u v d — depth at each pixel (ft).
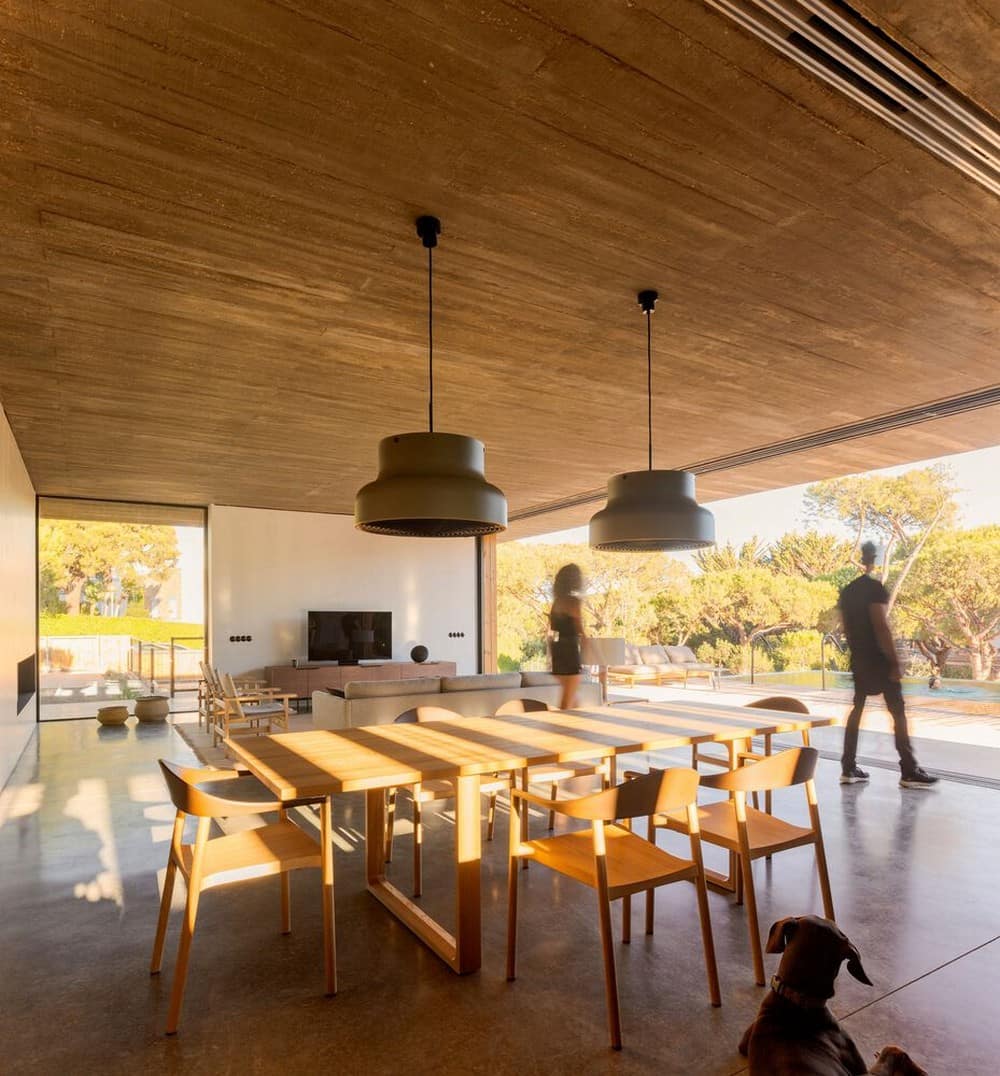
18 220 8.43
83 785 16.49
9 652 17.60
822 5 5.40
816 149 7.23
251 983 7.54
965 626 35.09
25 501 22.58
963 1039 6.46
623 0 5.39
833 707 27.68
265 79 6.19
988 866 10.80
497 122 6.82
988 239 9.01
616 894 6.85
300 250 9.27
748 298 10.77
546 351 12.89
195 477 24.47
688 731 10.04
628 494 10.00
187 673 35.06
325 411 16.55
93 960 8.05
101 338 12.11
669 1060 6.18
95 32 5.61
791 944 5.47
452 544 35.73
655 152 7.30
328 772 7.56
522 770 11.32
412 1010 6.99
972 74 6.18
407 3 5.39
